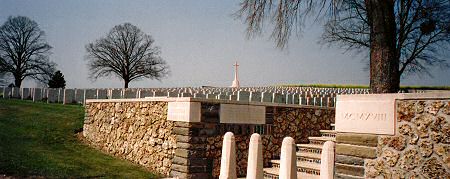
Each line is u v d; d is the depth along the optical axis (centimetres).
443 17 2186
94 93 1889
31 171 756
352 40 2533
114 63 4994
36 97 2227
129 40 5062
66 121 1379
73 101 1998
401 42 2133
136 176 859
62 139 1198
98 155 1068
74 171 817
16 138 1098
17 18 4538
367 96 598
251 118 973
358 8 1855
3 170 736
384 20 825
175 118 903
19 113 1448
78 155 1020
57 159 916
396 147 558
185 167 853
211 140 898
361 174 595
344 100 630
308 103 1218
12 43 4506
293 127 1077
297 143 1078
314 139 1056
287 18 1019
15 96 2502
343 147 624
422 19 2227
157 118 973
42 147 1049
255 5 1034
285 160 548
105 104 1216
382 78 822
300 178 823
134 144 1052
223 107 920
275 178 887
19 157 864
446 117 509
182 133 873
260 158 583
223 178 612
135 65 5066
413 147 540
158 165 942
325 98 1273
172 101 920
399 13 2103
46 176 740
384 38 824
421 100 536
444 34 2272
